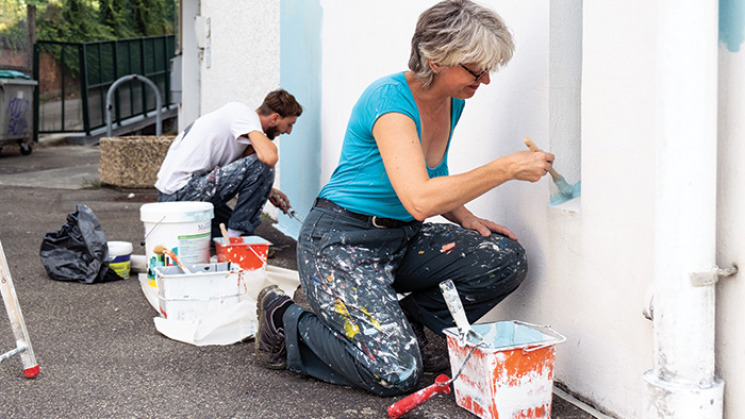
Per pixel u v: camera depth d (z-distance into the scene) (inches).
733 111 72.2
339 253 98.7
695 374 72.8
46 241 163.8
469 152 119.9
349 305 96.0
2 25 463.8
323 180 191.8
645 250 82.8
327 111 186.9
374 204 100.0
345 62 172.1
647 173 81.8
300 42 209.9
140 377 105.6
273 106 182.1
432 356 108.8
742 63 71.0
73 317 135.0
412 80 95.8
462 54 86.2
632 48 83.0
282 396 98.6
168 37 626.8
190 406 95.4
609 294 89.4
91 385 102.3
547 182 100.0
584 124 91.7
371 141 98.2
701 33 69.1
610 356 90.1
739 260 72.6
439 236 105.3
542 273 102.7
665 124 71.6
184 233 146.0
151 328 129.0
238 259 155.5
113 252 163.3
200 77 372.2
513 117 106.6
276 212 246.2
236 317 122.4
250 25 267.4
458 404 95.0
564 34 98.0
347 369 96.5
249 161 176.7
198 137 177.3
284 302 105.9
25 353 103.7
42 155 464.8
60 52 544.1
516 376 85.8
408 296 110.0
